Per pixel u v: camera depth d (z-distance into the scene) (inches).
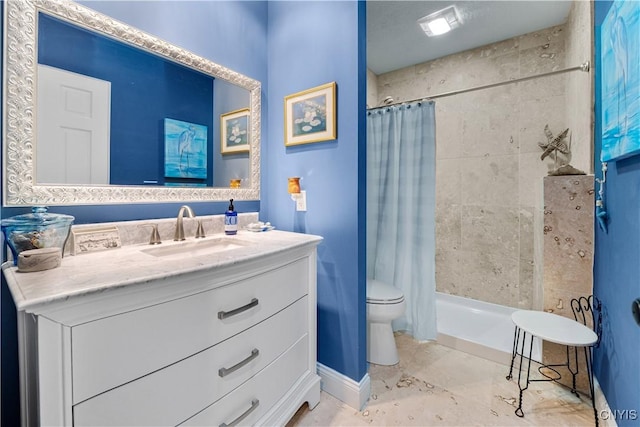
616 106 43.2
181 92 53.4
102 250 41.4
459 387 61.1
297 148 64.6
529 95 90.0
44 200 37.5
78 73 40.8
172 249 47.2
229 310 37.0
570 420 51.4
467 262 102.1
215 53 58.9
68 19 39.6
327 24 59.0
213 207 59.4
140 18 47.4
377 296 69.1
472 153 100.1
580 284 58.7
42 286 25.0
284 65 66.9
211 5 58.2
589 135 63.1
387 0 75.2
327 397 58.7
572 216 59.5
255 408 41.2
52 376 23.7
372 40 94.1
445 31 89.3
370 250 87.8
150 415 29.5
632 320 39.9
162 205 50.8
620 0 41.4
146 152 48.5
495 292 97.0
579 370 58.7
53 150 38.5
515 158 92.6
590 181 57.7
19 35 35.7
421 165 79.8
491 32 89.8
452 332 81.2
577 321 58.7
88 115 41.8
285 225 67.5
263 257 40.4
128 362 27.8
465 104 101.0
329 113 58.1
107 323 26.4
